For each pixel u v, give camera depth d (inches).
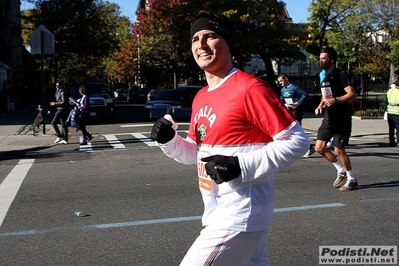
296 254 185.8
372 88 2048.5
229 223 98.5
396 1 1003.9
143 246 196.5
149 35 1576.0
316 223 224.2
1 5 1278.3
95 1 1218.0
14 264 180.1
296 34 1035.3
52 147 520.1
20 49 1785.2
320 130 288.2
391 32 1039.0
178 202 265.4
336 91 277.0
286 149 93.8
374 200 265.0
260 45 946.1
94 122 833.5
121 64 1935.3
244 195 98.7
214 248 98.7
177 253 188.4
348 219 230.2
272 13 975.6
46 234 214.1
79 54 1244.5
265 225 101.2
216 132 102.1
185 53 1400.1
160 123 109.6
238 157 94.0
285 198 270.8
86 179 335.6
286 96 404.8
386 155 426.6
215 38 104.3
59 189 304.3
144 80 1766.7
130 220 232.7
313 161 390.6
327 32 1175.0
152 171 360.8
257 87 97.9
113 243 200.7
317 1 1097.4
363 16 1042.7
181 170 362.6
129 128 713.0
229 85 102.6
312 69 2068.2
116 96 2805.1
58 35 1174.3
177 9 961.5
